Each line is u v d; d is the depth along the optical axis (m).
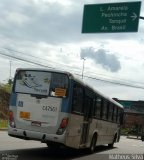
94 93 19.64
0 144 20.50
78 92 17.09
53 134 16.11
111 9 21.94
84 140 18.94
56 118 16.17
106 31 21.94
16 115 16.72
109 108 23.86
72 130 16.77
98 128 21.52
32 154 17.34
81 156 19.03
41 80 16.64
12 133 16.69
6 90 52.44
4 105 50.50
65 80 16.39
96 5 22.25
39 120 16.36
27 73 16.89
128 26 21.45
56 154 18.61
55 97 16.33
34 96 16.56
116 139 28.31
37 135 16.27
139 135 75.75
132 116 90.19
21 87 16.86
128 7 21.48
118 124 27.91
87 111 18.77
